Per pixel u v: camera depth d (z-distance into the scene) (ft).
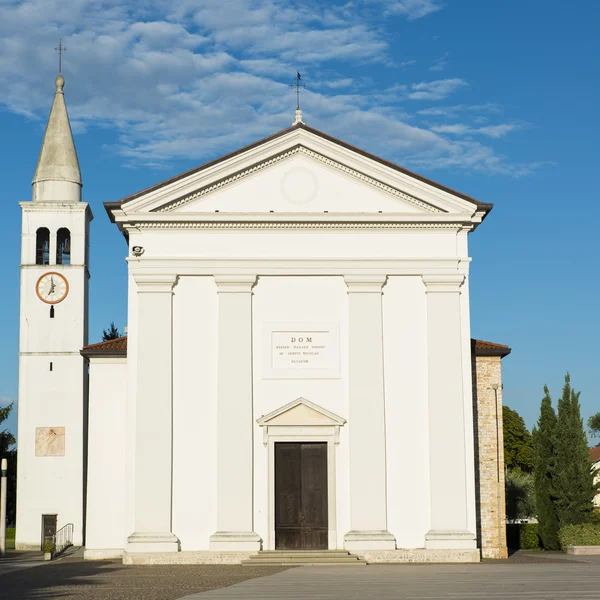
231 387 125.80
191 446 125.08
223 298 127.54
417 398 127.03
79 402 197.47
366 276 128.57
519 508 192.75
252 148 129.49
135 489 123.85
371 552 122.93
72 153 212.64
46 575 108.68
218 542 122.52
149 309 126.93
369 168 130.00
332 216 128.67
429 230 130.00
